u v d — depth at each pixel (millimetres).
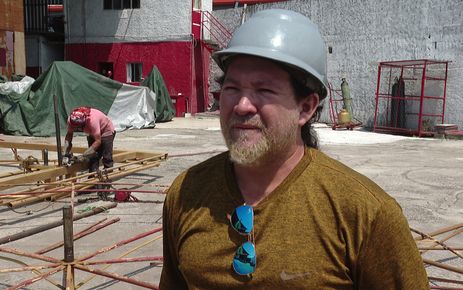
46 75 16266
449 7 18172
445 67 18328
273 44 1615
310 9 22484
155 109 19625
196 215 1759
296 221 1585
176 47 24734
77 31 26031
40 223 6453
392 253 1547
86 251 5406
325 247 1548
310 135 1838
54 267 3607
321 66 1696
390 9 19812
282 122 1633
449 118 18344
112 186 8242
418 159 12148
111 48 25641
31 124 15891
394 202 1613
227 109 1676
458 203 7746
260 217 1627
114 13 25375
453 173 10289
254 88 1631
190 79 24688
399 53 19719
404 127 19328
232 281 1617
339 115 19828
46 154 8070
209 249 1680
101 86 17328
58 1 30234
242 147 1626
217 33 26016
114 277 3523
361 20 20734
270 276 1563
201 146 13938
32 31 26312
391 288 1562
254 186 1700
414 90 19156
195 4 25031
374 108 20500
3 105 15984
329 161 1718
